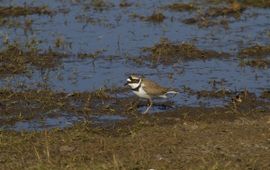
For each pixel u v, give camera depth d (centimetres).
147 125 1547
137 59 2055
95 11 2644
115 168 1284
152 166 1308
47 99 1706
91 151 1386
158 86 1647
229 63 2030
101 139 1451
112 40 2262
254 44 2200
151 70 1964
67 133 1482
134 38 2284
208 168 1290
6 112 1631
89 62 2031
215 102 1712
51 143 1430
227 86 1825
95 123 1566
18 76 1891
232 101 1706
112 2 2780
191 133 1482
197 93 1770
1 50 2094
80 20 2508
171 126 1539
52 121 1581
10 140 1439
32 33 2327
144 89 1628
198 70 1964
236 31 2375
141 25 2448
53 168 1297
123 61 2044
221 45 2205
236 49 2161
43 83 1834
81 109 1652
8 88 1772
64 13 2603
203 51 2116
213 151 1382
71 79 1877
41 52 2103
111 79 1883
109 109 1652
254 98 1733
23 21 2486
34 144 1424
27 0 2788
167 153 1373
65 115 1619
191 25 2455
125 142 1434
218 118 1599
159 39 2266
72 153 1377
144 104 1702
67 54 2097
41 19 2520
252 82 1861
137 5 2733
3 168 1307
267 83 1853
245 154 1368
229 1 2764
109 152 1380
